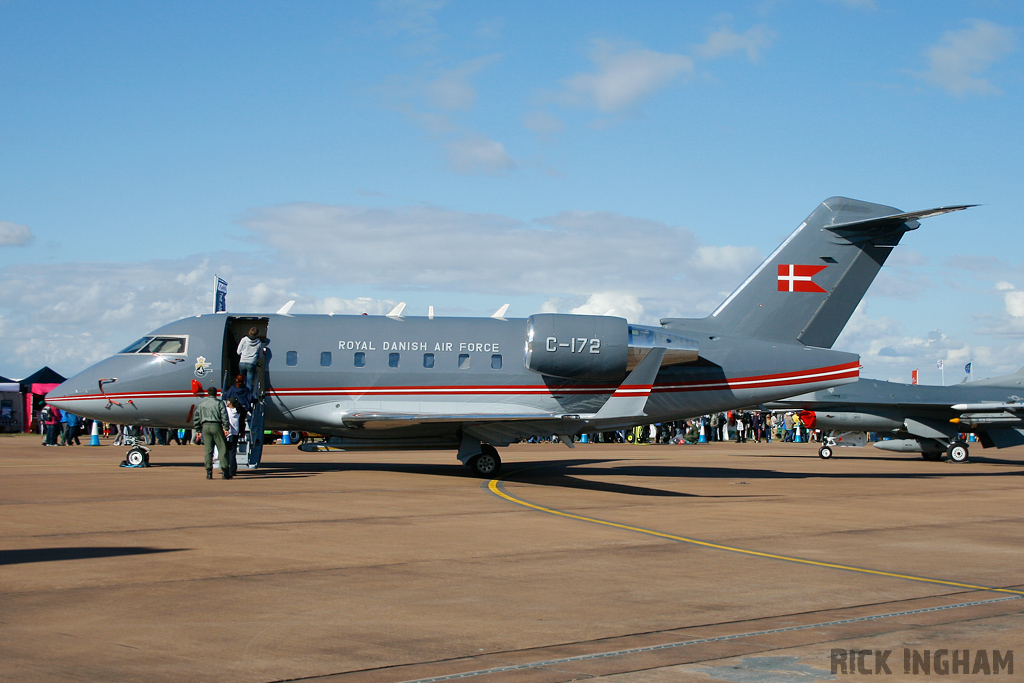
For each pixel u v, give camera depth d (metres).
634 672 5.52
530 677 5.40
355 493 16.12
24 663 5.52
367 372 20.81
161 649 5.88
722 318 21.67
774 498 16.73
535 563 9.27
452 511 13.65
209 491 16.14
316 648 5.96
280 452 30.53
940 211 20.00
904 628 6.73
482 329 21.47
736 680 5.39
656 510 14.33
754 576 8.73
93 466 22.72
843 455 36.72
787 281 21.66
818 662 5.79
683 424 46.81
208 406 18.56
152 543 10.13
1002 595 7.98
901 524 13.00
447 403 20.92
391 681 5.29
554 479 20.27
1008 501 16.67
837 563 9.55
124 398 20.92
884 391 31.12
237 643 6.05
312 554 9.59
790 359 21.47
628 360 20.58
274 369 20.70
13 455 28.58
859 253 21.72
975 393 31.56
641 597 7.70
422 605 7.27
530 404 21.17
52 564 8.81
